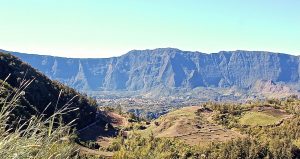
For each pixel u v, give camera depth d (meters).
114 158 88.25
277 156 154.00
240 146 156.38
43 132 4.39
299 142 177.12
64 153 4.55
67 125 4.68
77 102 159.75
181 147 163.12
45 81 149.25
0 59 138.50
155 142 159.50
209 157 156.62
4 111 4.24
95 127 172.38
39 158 4.25
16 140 4.04
